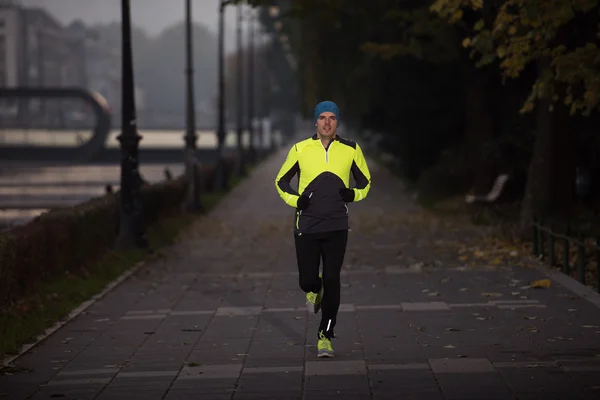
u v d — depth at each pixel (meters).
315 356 12.03
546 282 17.34
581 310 14.79
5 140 142.00
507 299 16.23
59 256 19.00
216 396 10.05
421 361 11.47
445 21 25.95
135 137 25.17
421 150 51.47
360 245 26.28
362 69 43.06
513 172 35.50
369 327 14.03
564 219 25.27
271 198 50.34
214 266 22.80
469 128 38.47
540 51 17.02
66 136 151.25
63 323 14.98
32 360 12.25
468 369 10.88
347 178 11.77
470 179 39.28
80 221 20.45
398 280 19.20
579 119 30.70
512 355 11.61
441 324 14.04
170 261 23.92
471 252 23.44
